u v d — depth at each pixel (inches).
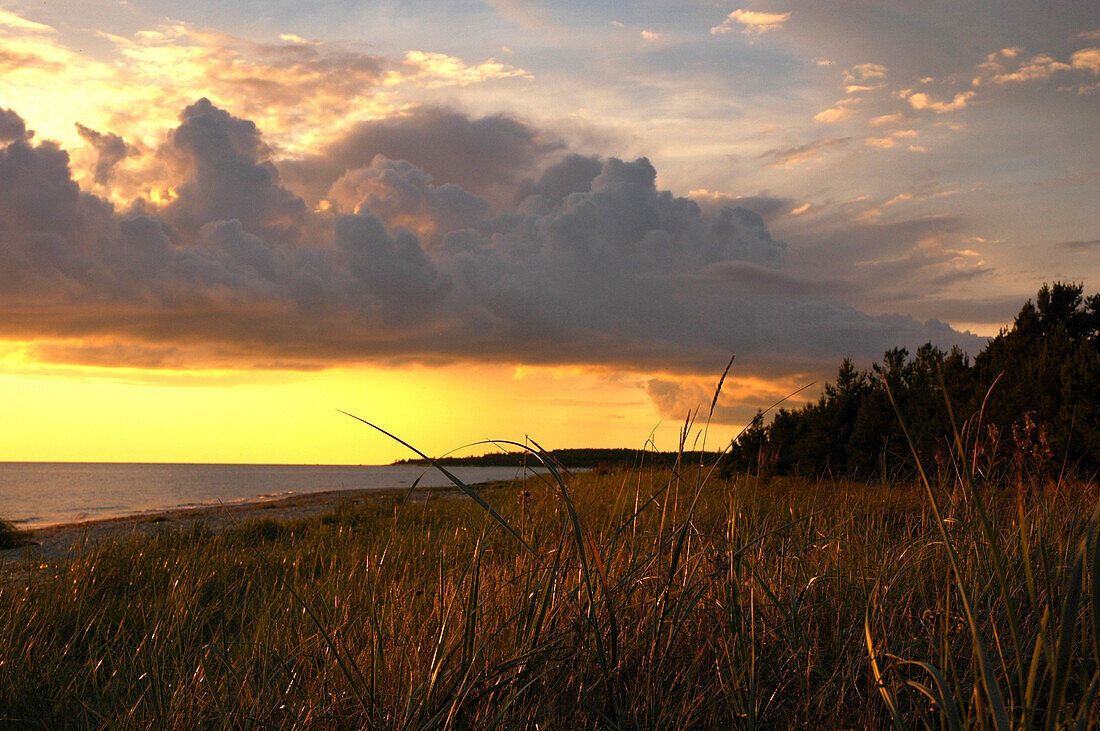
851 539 135.0
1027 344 691.4
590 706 82.0
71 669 126.0
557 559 88.8
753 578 96.0
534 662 81.7
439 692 81.4
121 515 1027.9
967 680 79.0
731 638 86.7
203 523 323.9
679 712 80.0
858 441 633.6
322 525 294.2
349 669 96.4
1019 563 100.3
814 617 102.3
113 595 185.9
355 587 141.9
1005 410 493.0
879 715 78.5
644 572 103.6
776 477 193.6
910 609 101.4
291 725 84.6
